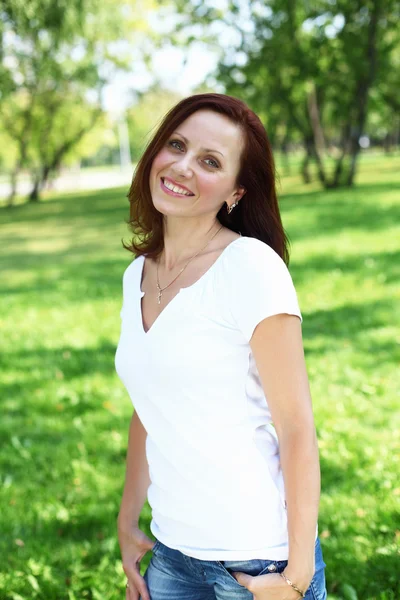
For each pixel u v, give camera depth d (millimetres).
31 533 3773
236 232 1882
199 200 1703
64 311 9422
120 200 30438
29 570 3332
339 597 2984
